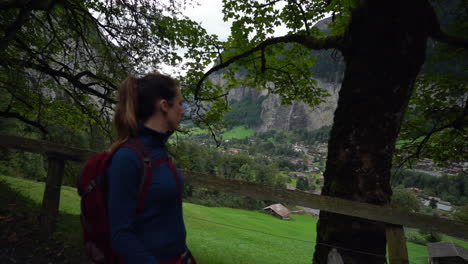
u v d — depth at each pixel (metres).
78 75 6.20
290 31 6.47
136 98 0.91
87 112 7.07
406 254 2.08
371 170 2.85
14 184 4.34
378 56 2.91
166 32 6.68
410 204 65.38
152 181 0.81
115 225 0.72
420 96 6.85
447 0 4.52
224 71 7.51
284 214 61.81
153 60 6.77
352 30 3.19
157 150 0.89
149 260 0.73
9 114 5.88
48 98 7.34
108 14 6.20
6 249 2.47
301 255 15.74
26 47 5.31
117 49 6.65
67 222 2.97
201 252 8.22
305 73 7.22
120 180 0.76
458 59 5.32
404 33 2.84
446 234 2.01
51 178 2.79
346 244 2.72
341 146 3.03
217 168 86.94
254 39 6.65
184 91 7.24
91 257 0.79
